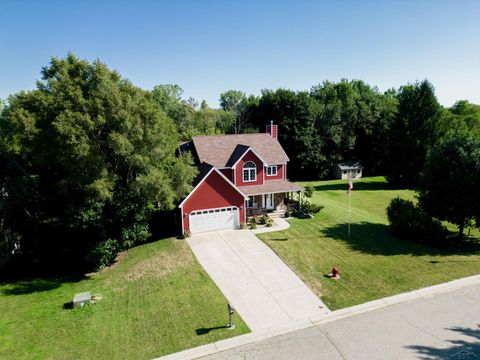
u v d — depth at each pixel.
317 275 20.11
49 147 22.42
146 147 23.45
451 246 24.69
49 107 21.52
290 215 32.22
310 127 59.56
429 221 25.05
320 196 43.59
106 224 23.41
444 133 49.44
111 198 22.83
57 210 31.25
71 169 22.62
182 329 15.24
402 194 45.22
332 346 13.58
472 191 23.91
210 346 13.96
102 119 20.98
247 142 35.94
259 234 27.44
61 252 26.97
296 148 59.31
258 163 32.75
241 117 77.69
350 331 14.57
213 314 16.38
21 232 29.00
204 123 72.75
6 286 21.41
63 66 22.81
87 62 22.39
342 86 74.75
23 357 13.73
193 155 35.06
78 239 24.52
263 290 18.59
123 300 18.23
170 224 31.11
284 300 17.48
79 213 22.50
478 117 67.00
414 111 49.91
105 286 20.22
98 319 16.44
